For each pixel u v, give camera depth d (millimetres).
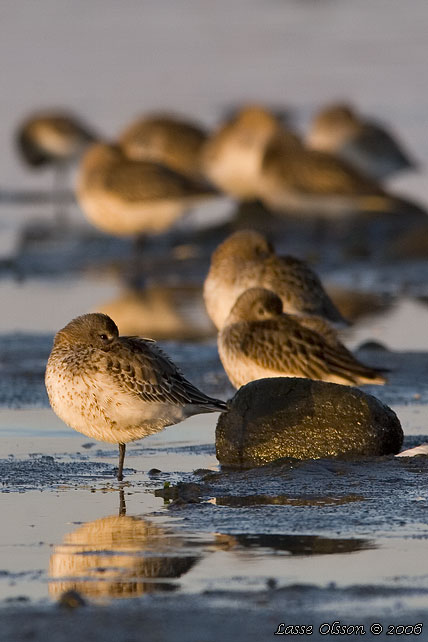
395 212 26250
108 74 41500
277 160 25844
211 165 28547
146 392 10445
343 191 25500
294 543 8695
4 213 28719
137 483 10523
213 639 6945
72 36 47844
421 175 31750
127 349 10500
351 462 10820
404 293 20844
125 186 23391
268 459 11047
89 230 26703
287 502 9758
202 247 25297
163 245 25375
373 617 7273
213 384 14367
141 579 7992
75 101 37312
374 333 17453
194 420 13078
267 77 42094
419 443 11680
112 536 8945
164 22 52281
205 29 51125
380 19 54969
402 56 46250
